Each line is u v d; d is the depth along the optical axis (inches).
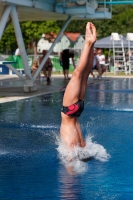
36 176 261.6
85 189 237.0
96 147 326.3
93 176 260.7
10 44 1983.3
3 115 490.9
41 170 274.1
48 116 484.4
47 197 225.0
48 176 261.4
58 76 1257.4
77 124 316.2
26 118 470.3
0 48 2006.6
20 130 405.4
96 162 292.2
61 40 2689.5
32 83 772.6
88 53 304.0
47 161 295.9
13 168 279.1
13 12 694.5
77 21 2883.9
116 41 1529.3
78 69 304.8
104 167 280.1
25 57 748.6
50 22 1822.1
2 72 1339.8
